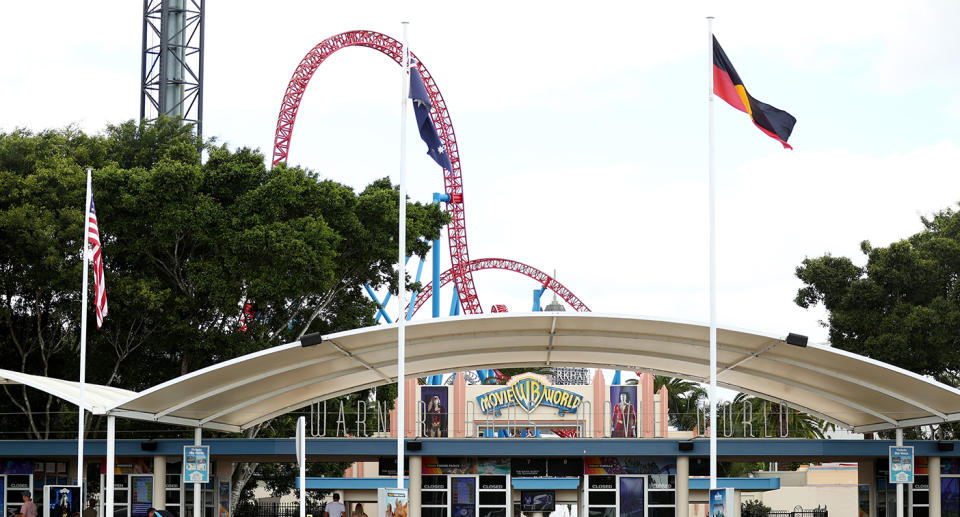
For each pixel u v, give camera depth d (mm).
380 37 83188
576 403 79500
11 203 53219
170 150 58156
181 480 42281
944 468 42250
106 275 54031
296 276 55000
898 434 42344
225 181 56938
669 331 37844
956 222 64750
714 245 32500
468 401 79125
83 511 37281
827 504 82438
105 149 59156
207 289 54969
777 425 84750
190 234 55906
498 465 43094
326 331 63031
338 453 42500
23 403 58312
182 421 40844
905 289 62688
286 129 81312
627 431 76250
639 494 42781
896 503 41000
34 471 43625
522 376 79500
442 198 84750
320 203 58625
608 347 41469
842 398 41750
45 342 58062
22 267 54469
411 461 42531
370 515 68250
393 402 77188
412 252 65875
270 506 66812
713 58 32781
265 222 55750
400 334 31938
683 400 104125
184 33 77875
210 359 57250
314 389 43969
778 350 37719
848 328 63781
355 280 64250
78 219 52469
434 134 32906
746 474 100062
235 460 47969
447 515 42781
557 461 43094
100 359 58688
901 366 61344
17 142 54656
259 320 59219
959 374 62875
